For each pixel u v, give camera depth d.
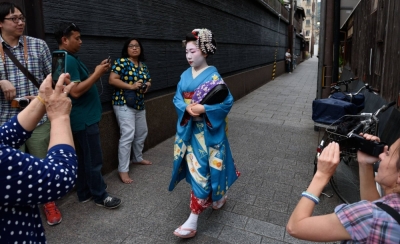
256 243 2.66
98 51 3.64
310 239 1.15
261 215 3.09
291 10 21.23
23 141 1.27
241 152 4.88
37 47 2.67
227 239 2.72
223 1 7.88
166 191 3.54
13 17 2.42
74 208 3.15
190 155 2.74
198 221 2.98
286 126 6.46
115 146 4.10
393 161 1.11
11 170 0.97
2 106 2.50
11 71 2.51
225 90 2.63
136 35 4.29
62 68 1.96
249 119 7.06
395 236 0.98
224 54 8.27
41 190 1.03
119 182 3.74
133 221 2.95
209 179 2.72
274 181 3.84
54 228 2.82
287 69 20.62
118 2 3.88
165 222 2.95
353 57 10.64
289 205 3.28
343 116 3.31
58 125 1.19
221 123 2.67
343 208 1.10
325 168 1.25
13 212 1.09
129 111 3.71
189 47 2.69
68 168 1.12
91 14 3.47
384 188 1.16
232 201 3.36
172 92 5.60
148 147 4.88
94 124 3.02
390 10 4.28
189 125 2.70
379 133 4.00
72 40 2.79
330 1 5.89
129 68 3.69
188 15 5.92
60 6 3.11
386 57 4.43
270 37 15.24
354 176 3.54
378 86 5.00
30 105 1.25
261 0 11.59
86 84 2.78
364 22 7.30
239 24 9.61
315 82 14.83
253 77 11.81
